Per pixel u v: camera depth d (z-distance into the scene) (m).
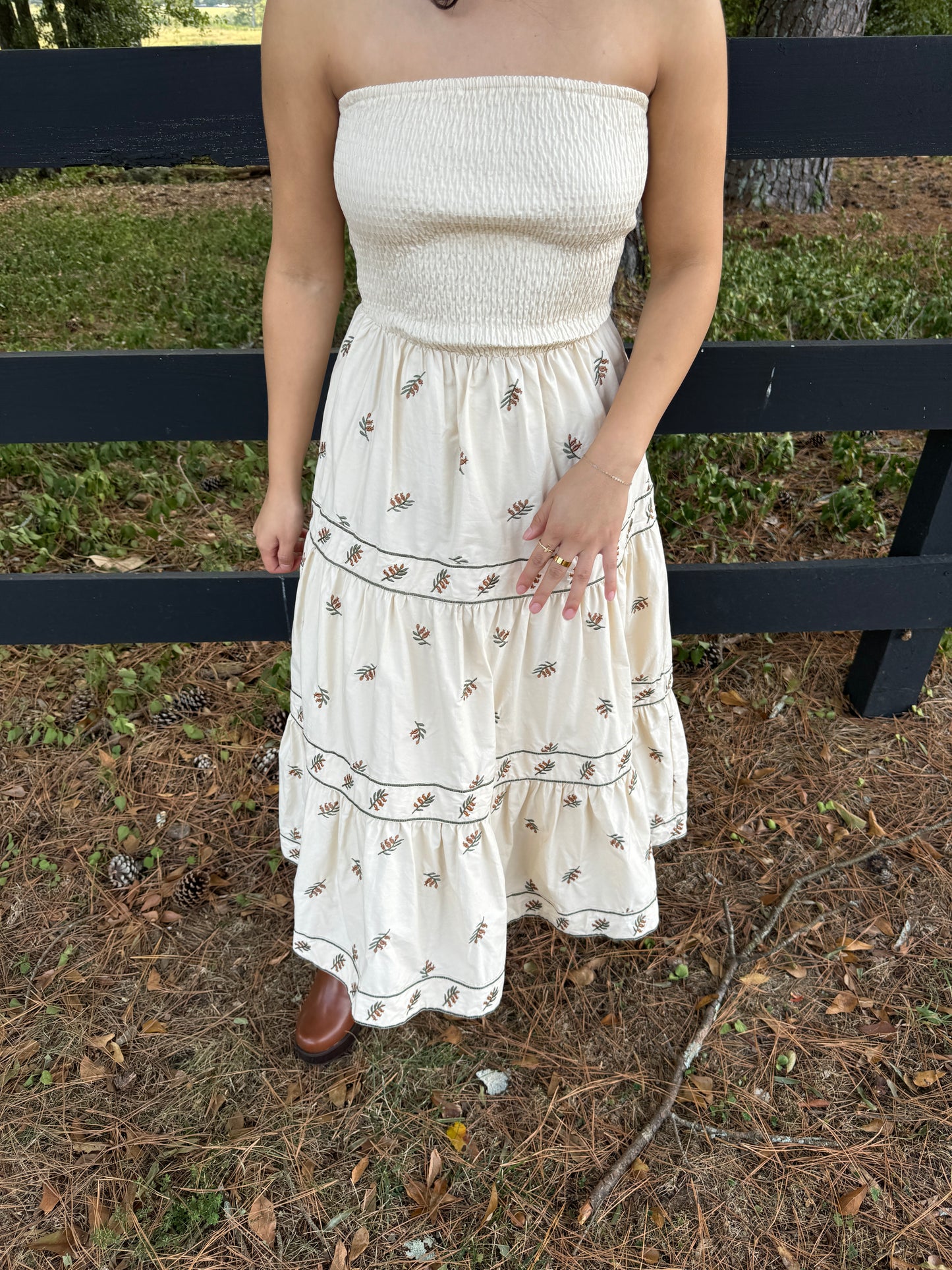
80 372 1.78
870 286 4.55
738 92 1.60
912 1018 1.79
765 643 2.70
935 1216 1.50
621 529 1.21
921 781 2.30
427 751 1.41
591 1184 1.55
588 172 1.03
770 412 1.93
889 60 1.57
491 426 1.19
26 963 1.88
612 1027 1.79
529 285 1.12
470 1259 1.46
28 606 2.09
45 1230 1.49
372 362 1.22
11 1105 1.65
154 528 3.04
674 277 1.21
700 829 2.19
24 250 6.12
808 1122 1.63
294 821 1.74
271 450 1.38
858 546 2.92
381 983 1.55
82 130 1.57
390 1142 1.61
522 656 1.39
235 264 5.52
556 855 1.66
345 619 1.35
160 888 2.04
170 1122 1.63
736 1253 1.47
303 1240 1.49
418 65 1.01
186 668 2.62
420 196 1.03
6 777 2.29
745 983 1.85
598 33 0.99
